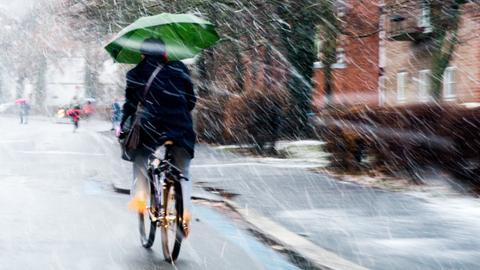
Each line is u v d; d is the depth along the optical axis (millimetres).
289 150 32156
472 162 16891
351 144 22188
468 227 12703
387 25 35438
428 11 28984
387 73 41781
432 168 18609
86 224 13188
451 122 17516
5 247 10875
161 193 10273
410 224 13078
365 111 21828
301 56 35094
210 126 41562
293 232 12430
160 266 9789
